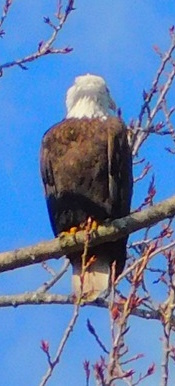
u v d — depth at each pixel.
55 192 11.98
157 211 9.48
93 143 11.80
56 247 9.60
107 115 12.14
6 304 10.27
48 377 8.23
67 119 12.13
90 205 11.74
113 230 9.90
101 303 10.53
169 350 9.16
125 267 11.55
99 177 11.76
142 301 9.59
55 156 11.95
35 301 10.23
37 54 11.15
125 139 11.88
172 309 9.84
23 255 9.51
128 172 11.84
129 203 11.82
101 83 12.20
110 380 8.36
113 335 8.67
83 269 9.55
